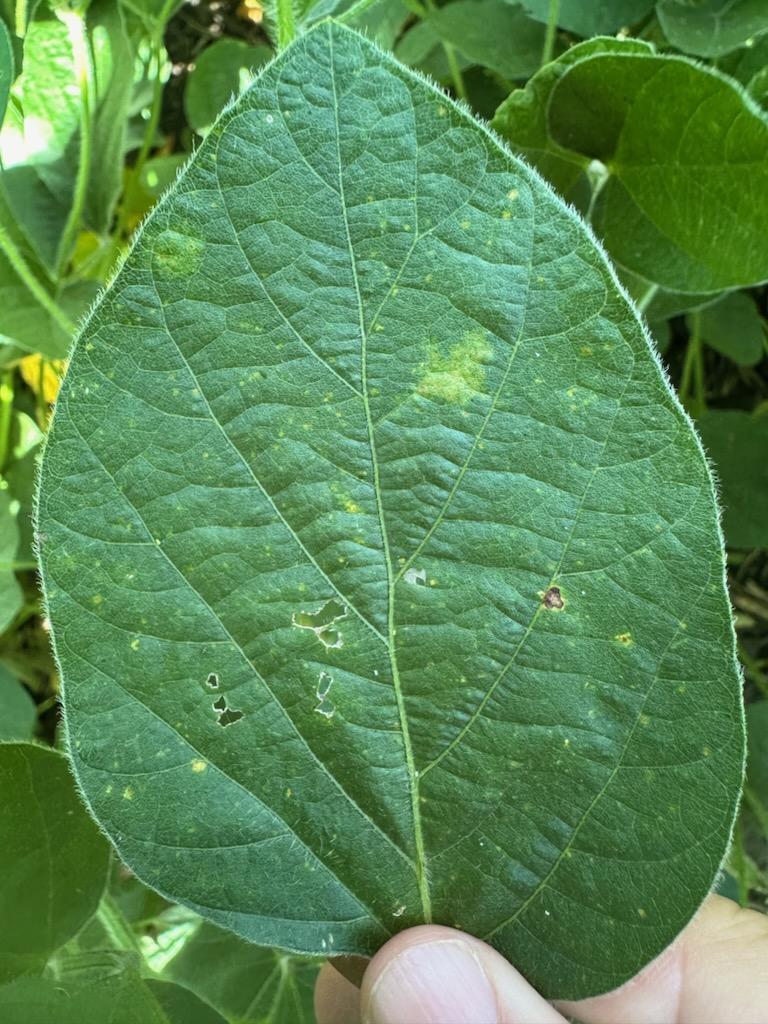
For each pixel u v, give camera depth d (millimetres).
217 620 77
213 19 207
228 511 76
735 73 149
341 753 82
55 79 143
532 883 86
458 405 75
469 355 74
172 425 74
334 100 69
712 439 183
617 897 84
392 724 82
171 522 75
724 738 78
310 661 80
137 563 75
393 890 87
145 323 72
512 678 81
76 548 74
